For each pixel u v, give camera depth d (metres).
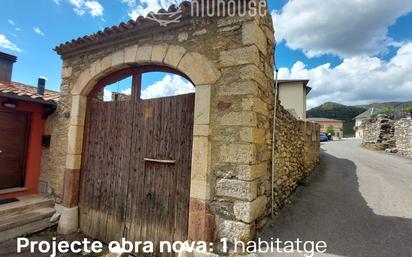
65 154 4.36
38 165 4.83
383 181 5.55
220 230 2.68
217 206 2.72
